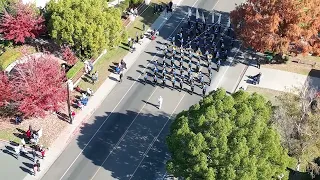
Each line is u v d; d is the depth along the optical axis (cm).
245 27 7925
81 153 6931
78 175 6681
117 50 8400
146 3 9312
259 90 7869
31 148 6900
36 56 7888
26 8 7856
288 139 6250
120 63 8062
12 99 6919
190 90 7844
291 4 7600
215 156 5612
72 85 7656
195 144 5681
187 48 8512
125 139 7125
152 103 7625
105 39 7794
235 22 8262
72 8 7800
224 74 8125
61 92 7025
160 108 7550
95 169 6750
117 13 8000
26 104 6812
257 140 5716
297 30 7606
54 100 6938
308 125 6356
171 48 8494
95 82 7838
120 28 7944
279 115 6281
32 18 7888
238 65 8281
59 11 7756
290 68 8256
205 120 5856
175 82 7931
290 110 6500
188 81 7962
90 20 7700
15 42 8081
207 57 8269
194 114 6134
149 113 7488
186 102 7669
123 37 8169
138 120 7381
